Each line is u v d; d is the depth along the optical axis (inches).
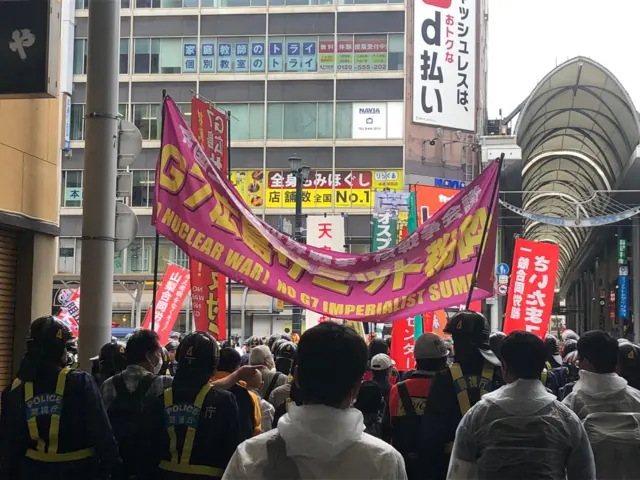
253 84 1455.5
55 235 378.6
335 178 1430.9
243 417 201.6
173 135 251.0
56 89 306.0
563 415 135.9
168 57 1466.5
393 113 1430.9
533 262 411.2
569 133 1433.3
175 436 165.3
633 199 1360.7
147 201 1432.1
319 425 93.7
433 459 179.9
